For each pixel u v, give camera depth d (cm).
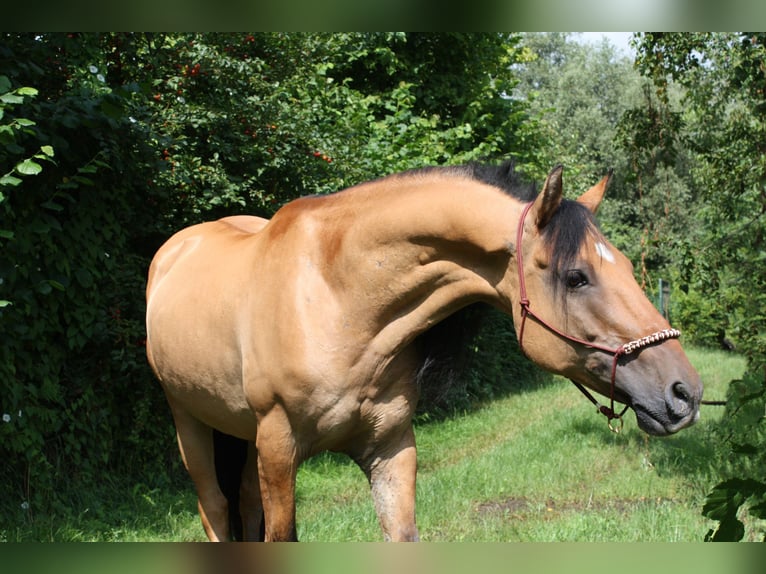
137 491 568
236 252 345
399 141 924
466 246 276
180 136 623
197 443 394
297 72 828
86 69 545
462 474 640
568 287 255
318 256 299
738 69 615
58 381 537
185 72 662
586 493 591
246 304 314
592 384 261
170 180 611
